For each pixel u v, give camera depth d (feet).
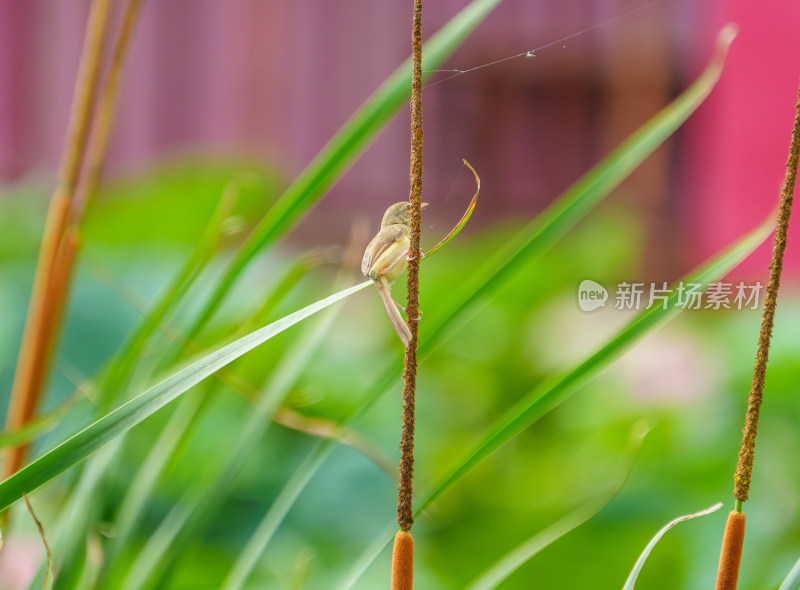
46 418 9.68
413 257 8.28
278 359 19.62
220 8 48.03
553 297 24.90
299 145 48.60
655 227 39.29
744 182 36.65
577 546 15.93
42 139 46.85
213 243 10.17
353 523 18.29
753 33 36.35
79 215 10.18
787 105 35.50
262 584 15.47
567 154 46.03
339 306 10.95
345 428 10.14
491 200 45.57
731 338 20.20
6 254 28.17
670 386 20.25
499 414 22.63
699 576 15.05
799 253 25.46
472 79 45.93
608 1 44.78
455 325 9.78
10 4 46.14
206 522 10.11
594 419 20.31
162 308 9.91
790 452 17.78
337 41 48.26
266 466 18.67
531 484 19.03
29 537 12.84
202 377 8.41
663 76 44.09
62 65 46.57
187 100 48.34
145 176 31.83
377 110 9.48
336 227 42.78
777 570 14.40
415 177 8.24
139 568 10.44
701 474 17.60
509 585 15.60
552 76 45.75
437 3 45.42
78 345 21.83
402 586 8.31
